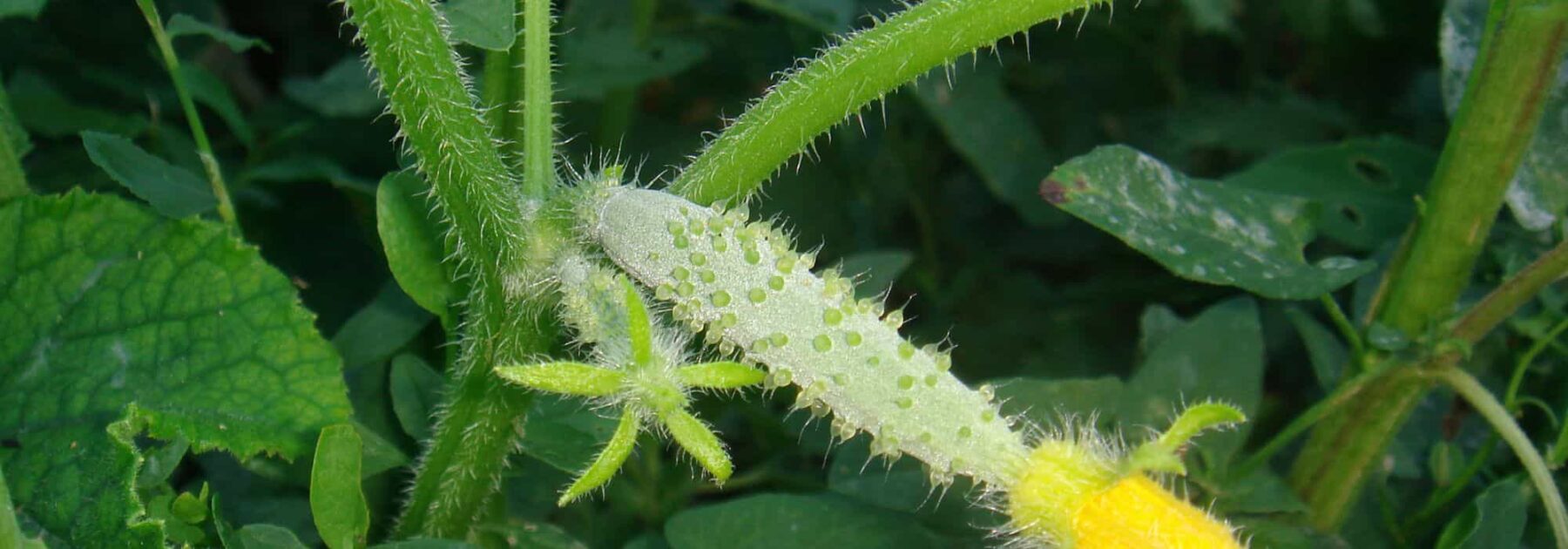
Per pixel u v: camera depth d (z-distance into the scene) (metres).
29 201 0.22
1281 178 0.30
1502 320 0.26
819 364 0.20
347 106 0.33
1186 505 0.20
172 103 0.36
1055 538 0.20
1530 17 0.23
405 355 0.26
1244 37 0.45
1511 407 0.27
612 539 0.32
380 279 0.33
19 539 0.20
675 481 0.32
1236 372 0.27
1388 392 0.26
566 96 0.34
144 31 0.35
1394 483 0.30
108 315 0.22
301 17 0.44
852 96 0.22
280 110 0.36
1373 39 0.45
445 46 0.21
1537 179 0.26
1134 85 0.46
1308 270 0.25
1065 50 0.46
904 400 0.20
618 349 0.21
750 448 0.36
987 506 0.22
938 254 0.44
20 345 0.22
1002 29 0.21
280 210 0.34
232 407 0.22
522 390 0.23
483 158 0.22
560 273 0.22
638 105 0.44
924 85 0.39
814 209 0.41
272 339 0.22
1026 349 0.40
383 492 0.27
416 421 0.25
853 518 0.25
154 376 0.22
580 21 0.37
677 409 0.20
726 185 0.22
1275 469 0.31
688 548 0.24
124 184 0.24
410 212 0.24
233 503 0.26
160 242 0.22
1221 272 0.24
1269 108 0.43
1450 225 0.25
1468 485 0.29
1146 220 0.25
